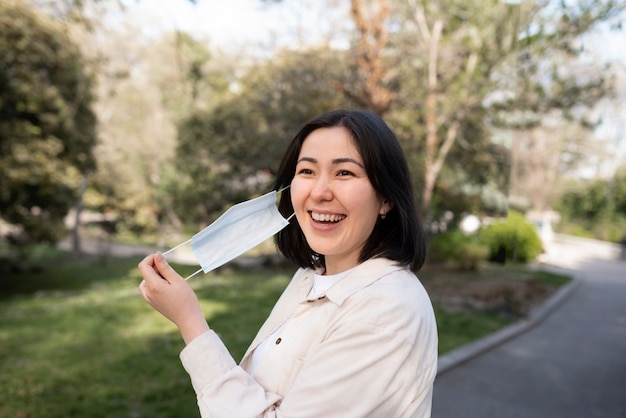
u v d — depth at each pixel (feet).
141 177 75.20
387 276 3.47
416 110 31.55
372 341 3.03
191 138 46.34
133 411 12.07
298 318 3.64
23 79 32.42
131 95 74.13
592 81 31.24
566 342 22.24
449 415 13.65
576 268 55.72
